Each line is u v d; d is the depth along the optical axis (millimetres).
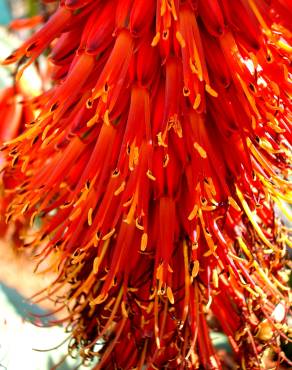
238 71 285
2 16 700
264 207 338
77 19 299
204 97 289
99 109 290
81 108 304
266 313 334
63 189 331
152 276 319
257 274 342
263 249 338
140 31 282
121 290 318
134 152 290
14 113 430
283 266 352
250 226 333
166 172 303
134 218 309
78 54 298
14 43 503
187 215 312
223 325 338
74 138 313
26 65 306
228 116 295
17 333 381
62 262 326
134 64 292
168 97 286
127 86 293
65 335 394
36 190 320
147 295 323
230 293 337
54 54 302
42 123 305
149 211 316
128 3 290
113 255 311
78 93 302
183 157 300
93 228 306
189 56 280
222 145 307
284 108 303
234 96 296
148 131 292
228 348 406
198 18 292
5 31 507
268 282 320
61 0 300
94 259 324
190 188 301
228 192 301
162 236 304
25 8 616
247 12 278
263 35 285
